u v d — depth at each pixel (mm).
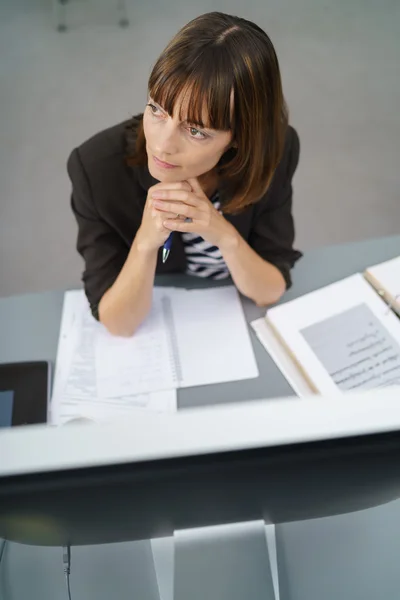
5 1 3141
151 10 3082
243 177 1117
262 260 1252
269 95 1002
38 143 2609
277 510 690
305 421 506
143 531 716
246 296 1271
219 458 530
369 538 995
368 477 590
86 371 1155
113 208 1244
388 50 2891
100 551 992
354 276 1242
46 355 1190
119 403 1112
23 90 2803
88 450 493
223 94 914
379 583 958
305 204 2432
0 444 495
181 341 1198
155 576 970
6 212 2414
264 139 1052
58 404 1104
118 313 1185
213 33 920
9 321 1240
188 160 1006
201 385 1138
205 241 1258
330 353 1136
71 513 588
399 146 2574
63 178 2496
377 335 1152
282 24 3023
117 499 562
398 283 1215
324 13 3055
